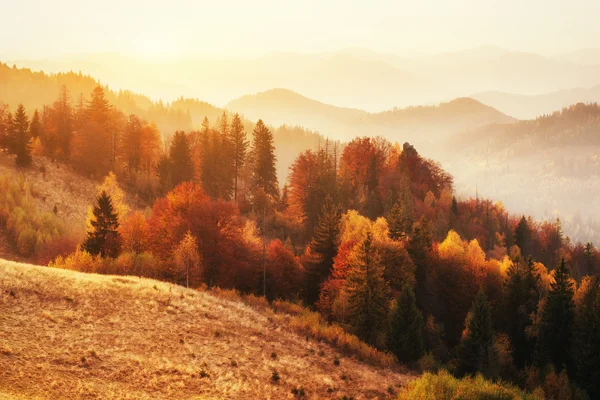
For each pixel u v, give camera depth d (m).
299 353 40.72
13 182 88.00
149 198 103.81
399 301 49.56
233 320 43.38
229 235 62.06
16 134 96.94
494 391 33.56
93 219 64.50
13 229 77.25
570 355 53.38
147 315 38.34
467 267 71.19
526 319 63.34
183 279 55.16
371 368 42.69
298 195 97.56
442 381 34.50
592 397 47.38
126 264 55.53
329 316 57.25
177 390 28.50
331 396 33.59
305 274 67.12
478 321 49.78
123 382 27.61
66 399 23.89
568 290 56.72
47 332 30.75
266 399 30.53
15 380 24.20
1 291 34.06
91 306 36.72
